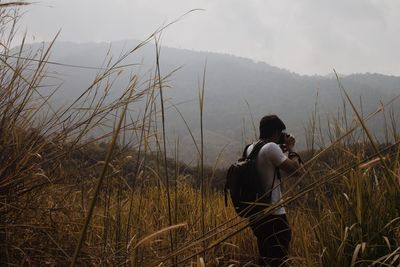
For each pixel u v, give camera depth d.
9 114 1.93
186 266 2.27
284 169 3.37
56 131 1.99
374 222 2.40
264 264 3.38
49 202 2.14
